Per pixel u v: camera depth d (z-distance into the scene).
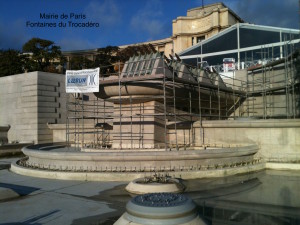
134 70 15.48
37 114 24.45
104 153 11.66
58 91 26.16
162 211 4.53
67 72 15.02
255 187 9.85
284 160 14.14
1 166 15.72
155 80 14.32
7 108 27.19
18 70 45.59
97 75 14.66
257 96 23.02
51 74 25.72
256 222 6.30
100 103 26.48
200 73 18.94
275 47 29.78
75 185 10.30
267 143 14.55
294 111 18.19
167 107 16.20
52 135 25.22
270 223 6.25
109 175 11.00
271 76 22.02
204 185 10.16
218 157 12.51
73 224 6.34
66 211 7.29
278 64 21.23
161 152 11.61
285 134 14.23
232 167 12.38
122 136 15.68
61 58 50.53
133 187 9.12
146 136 15.11
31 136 24.67
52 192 9.32
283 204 7.77
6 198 8.56
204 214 6.91
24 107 25.44
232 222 6.32
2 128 26.23
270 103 21.77
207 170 11.58
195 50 35.88
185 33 63.25
